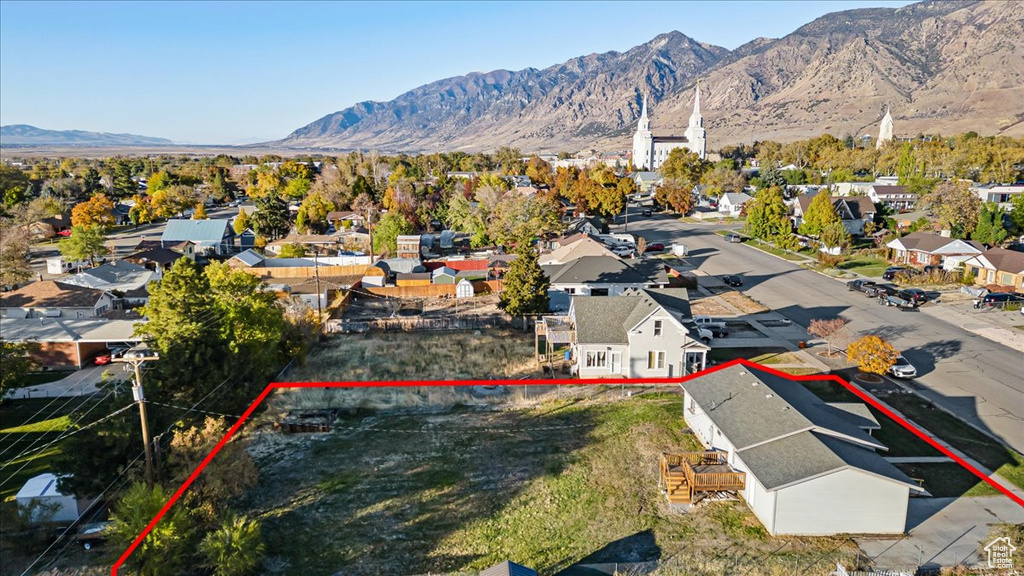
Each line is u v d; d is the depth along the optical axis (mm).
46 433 34625
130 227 126000
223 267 39312
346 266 79625
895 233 84188
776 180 147375
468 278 73188
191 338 31984
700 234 104312
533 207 93000
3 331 46062
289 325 43750
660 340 41438
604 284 60469
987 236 71938
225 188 163875
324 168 174125
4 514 24328
